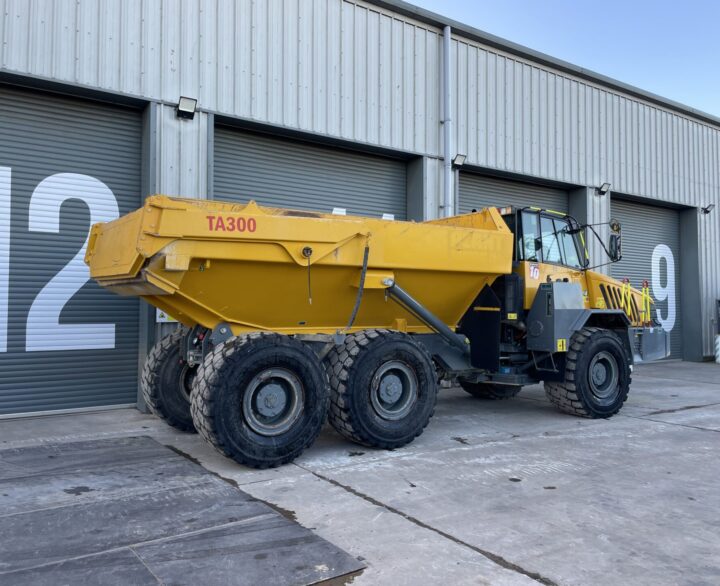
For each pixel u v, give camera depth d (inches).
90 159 308.7
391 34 396.5
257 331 221.1
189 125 319.3
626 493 178.1
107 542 139.4
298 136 364.5
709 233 631.2
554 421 287.9
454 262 253.1
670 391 396.5
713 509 164.6
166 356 252.5
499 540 142.2
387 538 142.9
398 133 398.0
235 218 198.5
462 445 238.4
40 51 281.1
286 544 138.6
